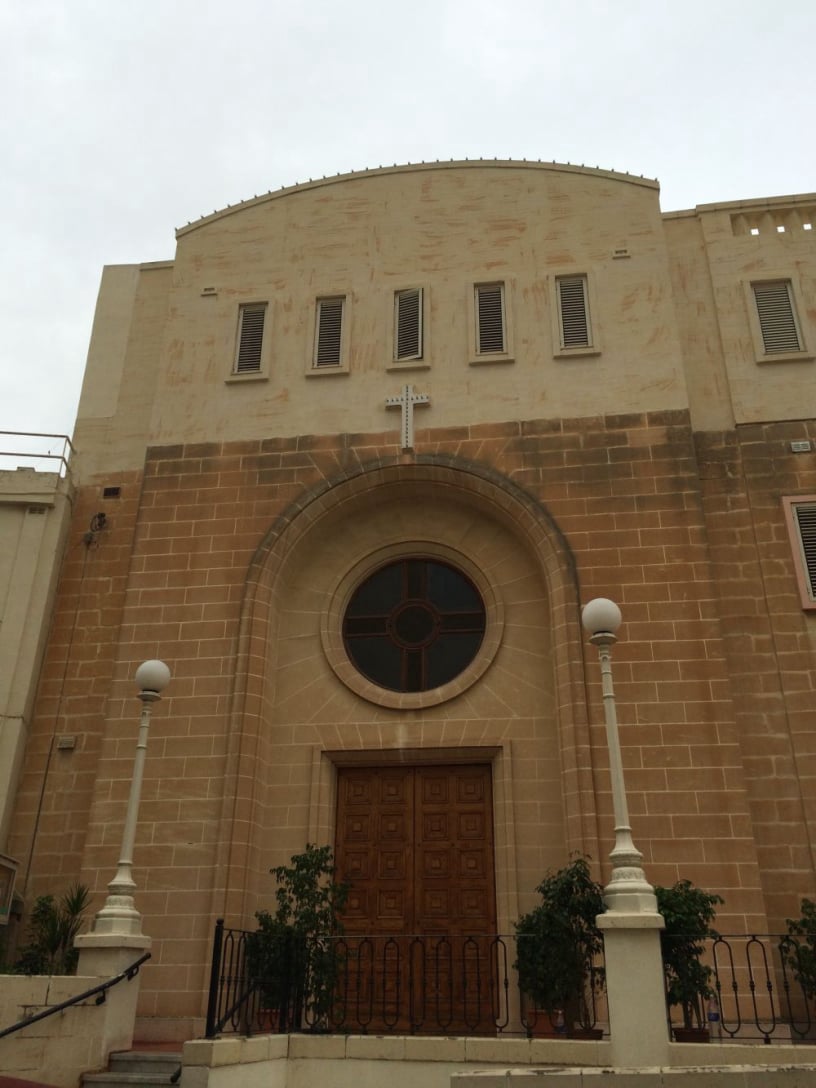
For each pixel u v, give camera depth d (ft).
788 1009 37.96
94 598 52.34
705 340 53.98
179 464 53.62
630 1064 27.94
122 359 59.52
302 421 53.78
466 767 46.93
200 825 44.45
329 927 38.58
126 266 62.59
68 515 54.54
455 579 51.78
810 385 51.62
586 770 42.83
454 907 44.01
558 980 33.42
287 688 49.08
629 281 54.54
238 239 59.72
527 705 46.73
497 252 56.75
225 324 57.31
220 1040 29.07
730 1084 23.25
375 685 48.52
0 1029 31.27
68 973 39.83
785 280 54.70
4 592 51.21
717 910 39.75
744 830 41.04
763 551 48.08
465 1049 30.27
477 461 51.06
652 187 57.06
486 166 59.16
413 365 54.08
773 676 45.34
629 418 50.93
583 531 48.52
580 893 35.24
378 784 47.24
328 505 51.57
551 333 53.83
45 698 49.93
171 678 47.83
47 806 47.24
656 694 44.24
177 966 41.63
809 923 37.52
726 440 51.11
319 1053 31.76
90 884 43.65
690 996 32.07
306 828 45.68
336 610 50.90
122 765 46.09
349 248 58.39
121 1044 33.73
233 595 49.62
